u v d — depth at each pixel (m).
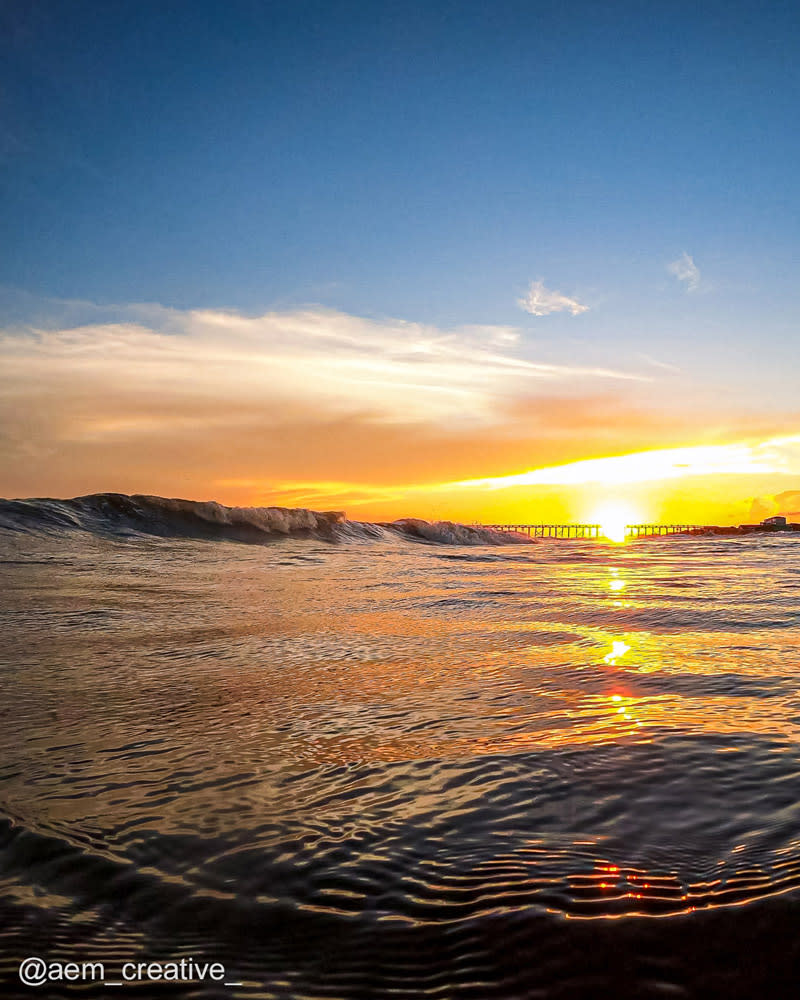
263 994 0.94
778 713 2.08
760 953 0.98
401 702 2.29
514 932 1.04
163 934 1.06
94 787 1.59
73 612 4.36
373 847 1.29
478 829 1.35
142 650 3.21
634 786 1.53
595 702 2.26
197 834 1.36
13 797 1.54
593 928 1.04
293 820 1.41
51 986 0.95
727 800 1.45
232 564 9.17
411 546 15.82
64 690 2.46
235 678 2.65
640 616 4.32
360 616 4.39
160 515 13.68
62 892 1.17
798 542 18.89
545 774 1.61
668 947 1.00
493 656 3.05
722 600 5.22
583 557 12.82
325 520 17.03
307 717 2.12
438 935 1.04
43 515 12.23
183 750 1.83
